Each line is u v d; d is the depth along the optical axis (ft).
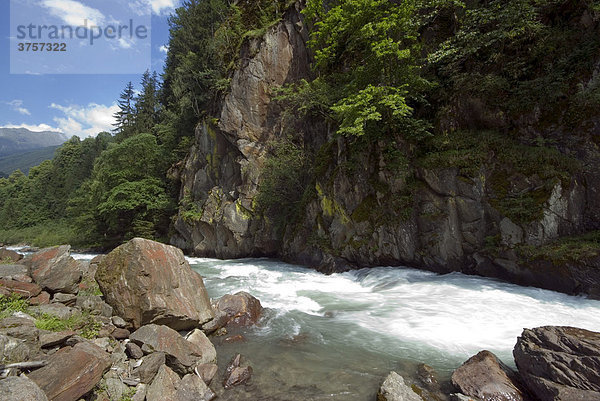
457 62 45.88
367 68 49.11
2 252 28.17
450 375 18.01
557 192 33.14
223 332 24.20
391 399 14.73
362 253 48.98
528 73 39.73
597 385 13.61
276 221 72.79
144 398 14.83
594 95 33.19
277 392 16.47
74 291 23.29
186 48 108.88
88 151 232.32
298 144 76.33
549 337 16.89
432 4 49.01
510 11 39.34
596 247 29.45
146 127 156.76
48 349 15.71
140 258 21.47
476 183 38.40
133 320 20.30
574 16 37.91
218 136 86.48
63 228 171.32
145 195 98.43
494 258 36.63
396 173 45.37
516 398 14.92
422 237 43.01
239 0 99.09
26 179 269.44
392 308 30.09
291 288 40.88
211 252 83.46
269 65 81.51
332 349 21.70
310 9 60.39
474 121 42.93
